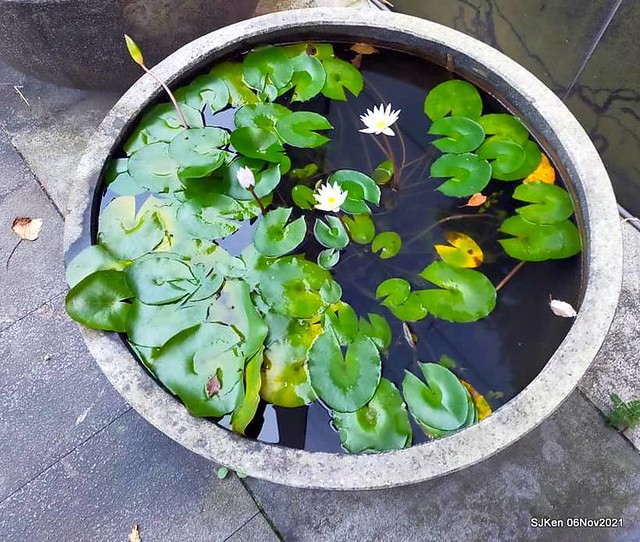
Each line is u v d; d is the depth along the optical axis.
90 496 1.09
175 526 1.07
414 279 0.94
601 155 1.33
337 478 0.72
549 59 1.31
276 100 1.09
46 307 1.27
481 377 0.85
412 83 1.12
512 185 1.00
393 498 1.07
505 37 1.37
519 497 1.06
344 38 1.11
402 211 1.01
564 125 0.95
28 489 1.10
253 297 0.89
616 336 1.17
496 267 0.94
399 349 0.87
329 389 0.81
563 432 1.10
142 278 0.88
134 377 0.79
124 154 1.01
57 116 1.49
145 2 1.23
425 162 1.05
